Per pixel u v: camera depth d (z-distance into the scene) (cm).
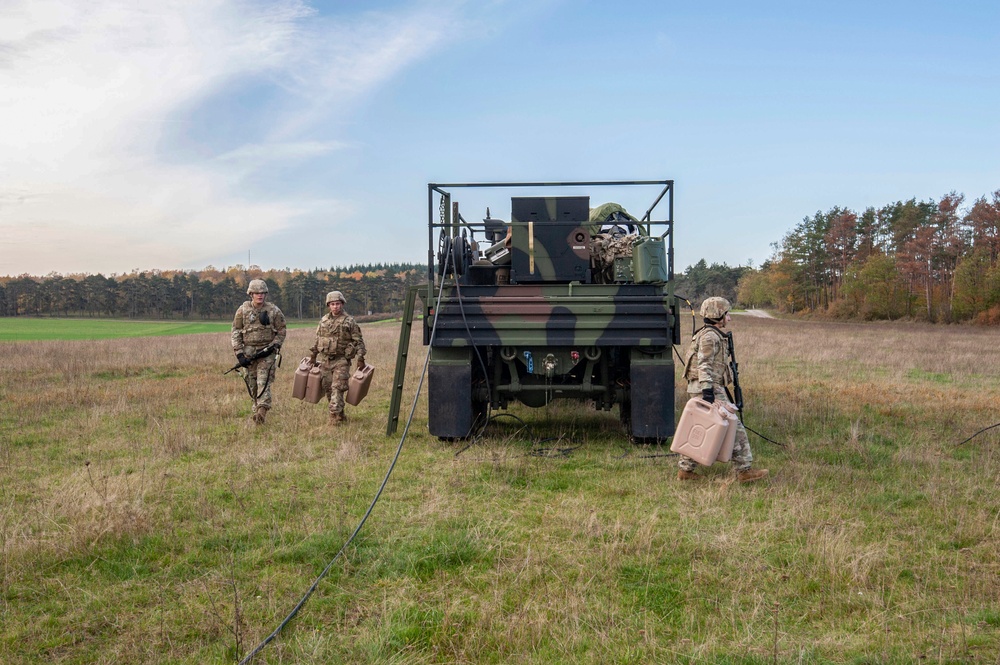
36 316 13400
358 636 341
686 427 591
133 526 471
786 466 648
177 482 609
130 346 2400
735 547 448
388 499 563
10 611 370
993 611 356
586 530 479
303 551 444
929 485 581
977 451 719
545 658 321
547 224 765
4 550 429
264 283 884
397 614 359
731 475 617
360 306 14338
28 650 330
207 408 1005
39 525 482
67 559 432
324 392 898
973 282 6456
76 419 916
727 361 623
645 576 413
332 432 833
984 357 1858
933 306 7206
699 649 322
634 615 363
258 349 875
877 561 424
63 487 578
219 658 321
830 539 446
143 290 14025
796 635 341
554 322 725
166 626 349
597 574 410
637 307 723
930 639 332
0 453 707
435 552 443
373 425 884
